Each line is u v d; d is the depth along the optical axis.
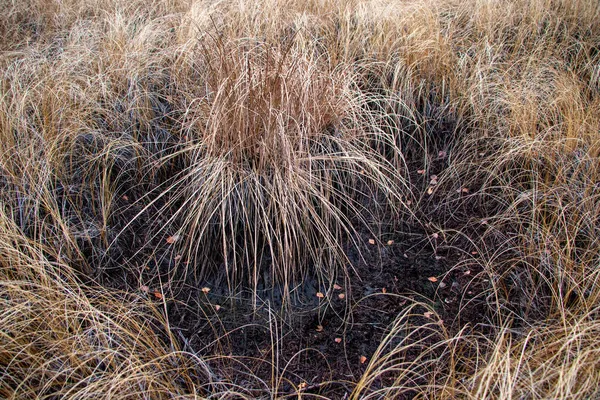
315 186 3.03
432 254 3.02
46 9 5.23
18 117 3.21
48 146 3.14
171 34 4.47
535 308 2.61
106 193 3.15
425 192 3.43
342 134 3.28
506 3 4.88
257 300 2.76
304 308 2.72
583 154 3.18
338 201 3.15
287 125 2.99
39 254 2.54
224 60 3.19
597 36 4.61
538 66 4.03
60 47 4.37
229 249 2.91
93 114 3.62
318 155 3.10
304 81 3.19
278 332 2.58
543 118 3.55
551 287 2.55
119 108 3.66
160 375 2.24
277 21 4.41
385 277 2.88
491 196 3.33
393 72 4.06
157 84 3.96
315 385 2.29
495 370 1.99
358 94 3.70
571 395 1.83
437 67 4.03
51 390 2.14
